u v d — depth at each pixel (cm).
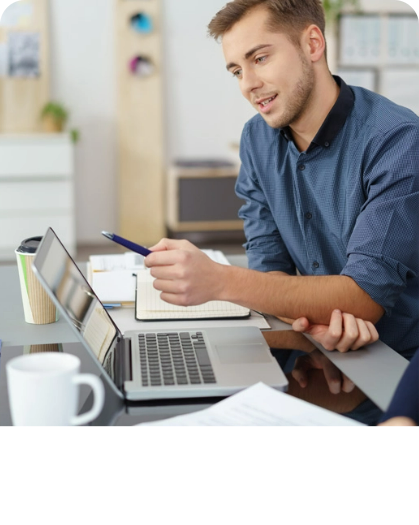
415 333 148
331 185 147
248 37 135
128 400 93
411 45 494
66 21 509
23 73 505
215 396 95
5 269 177
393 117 138
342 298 121
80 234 538
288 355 112
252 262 166
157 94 524
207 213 508
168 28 525
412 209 128
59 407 77
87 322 104
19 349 115
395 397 85
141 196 536
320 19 139
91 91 521
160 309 134
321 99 143
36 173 477
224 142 549
